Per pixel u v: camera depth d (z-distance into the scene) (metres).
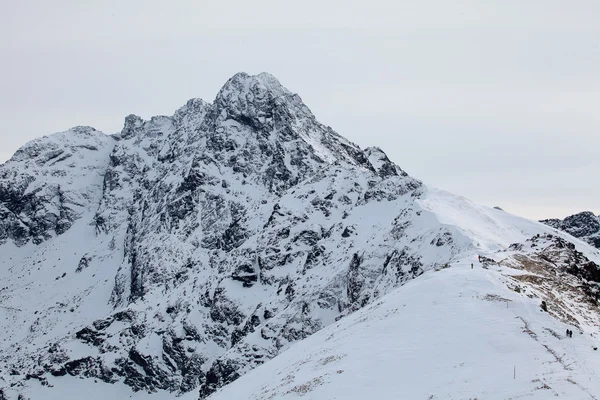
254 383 96.94
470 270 89.75
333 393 65.81
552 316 71.44
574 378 56.75
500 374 60.12
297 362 88.88
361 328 83.38
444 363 65.06
